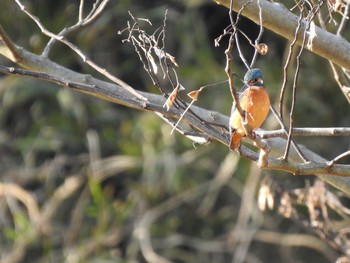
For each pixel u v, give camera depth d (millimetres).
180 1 14992
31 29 14156
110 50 15109
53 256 13531
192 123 5328
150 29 14906
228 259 14555
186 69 13602
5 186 12562
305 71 14133
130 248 13734
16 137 14781
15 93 14141
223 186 14609
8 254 13156
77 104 14102
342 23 6320
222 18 15555
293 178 13641
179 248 14891
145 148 13617
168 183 13508
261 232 13812
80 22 6684
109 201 14211
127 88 5633
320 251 14664
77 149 14367
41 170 14188
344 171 5480
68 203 14227
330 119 14367
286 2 11875
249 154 5312
